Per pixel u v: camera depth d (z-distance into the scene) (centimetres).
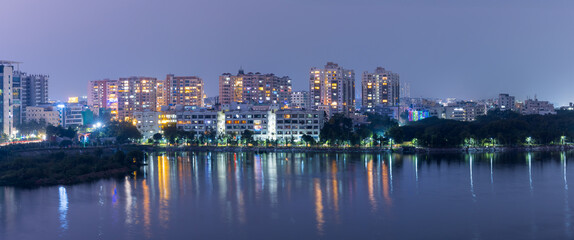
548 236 13900
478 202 17700
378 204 17488
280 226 14988
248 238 13962
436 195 18862
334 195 18988
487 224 15025
